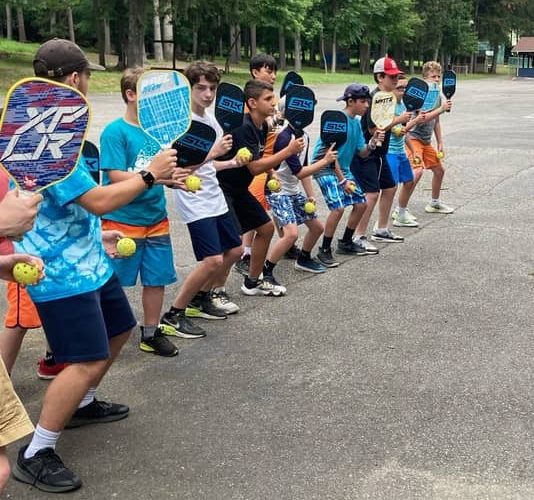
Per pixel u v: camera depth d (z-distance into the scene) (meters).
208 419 3.44
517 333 4.55
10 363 3.65
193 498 2.80
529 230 7.45
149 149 3.91
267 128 5.20
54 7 37.28
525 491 2.82
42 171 2.49
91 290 2.87
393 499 2.77
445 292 5.41
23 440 3.27
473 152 13.18
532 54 65.19
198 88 4.31
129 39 32.34
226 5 36.78
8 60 32.44
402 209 7.68
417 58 72.56
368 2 53.41
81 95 2.46
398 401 3.61
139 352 4.30
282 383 3.85
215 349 4.35
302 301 5.26
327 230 6.15
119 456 3.12
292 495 2.80
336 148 5.86
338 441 3.21
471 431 3.29
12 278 2.40
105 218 4.11
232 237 4.79
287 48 61.25
